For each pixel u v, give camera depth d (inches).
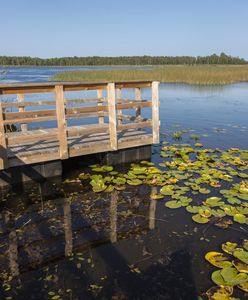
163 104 577.6
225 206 165.3
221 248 130.7
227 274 112.3
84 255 126.4
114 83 215.3
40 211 164.7
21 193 186.2
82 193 186.4
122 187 193.5
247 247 129.7
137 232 143.8
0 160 180.2
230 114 472.4
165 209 166.2
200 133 347.6
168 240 137.2
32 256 125.9
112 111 218.7
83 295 105.2
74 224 151.3
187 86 931.3
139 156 244.5
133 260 123.1
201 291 106.8
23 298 103.9
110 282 111.1
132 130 271.7
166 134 341.4
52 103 236.8
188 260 123.1
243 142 307.1
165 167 229.9
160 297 104.5
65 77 1093.1
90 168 227.1
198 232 143.3
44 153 197.2
